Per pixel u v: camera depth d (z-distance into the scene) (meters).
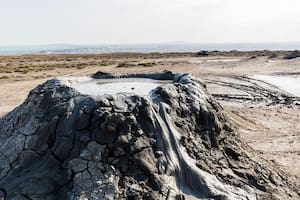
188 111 8.79
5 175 7.71
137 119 7.93
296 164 11.90
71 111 8.00
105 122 7.64
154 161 7.54
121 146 7.49
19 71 37.22
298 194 8.80
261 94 26.00
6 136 9.05
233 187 7.90
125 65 42.84
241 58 59.31
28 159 7.77
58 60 62.31
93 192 6.87
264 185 8.42
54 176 7.27
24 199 6.99
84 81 10.53
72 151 7.50
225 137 9.46
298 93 26.80
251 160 9.27
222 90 27.12
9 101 20.97
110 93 8.72
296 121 18.62
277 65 44.47
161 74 11.27
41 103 8.59
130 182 7.11
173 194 7.12
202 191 7.50
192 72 37.28
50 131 7.89
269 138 15.22
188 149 8.15
